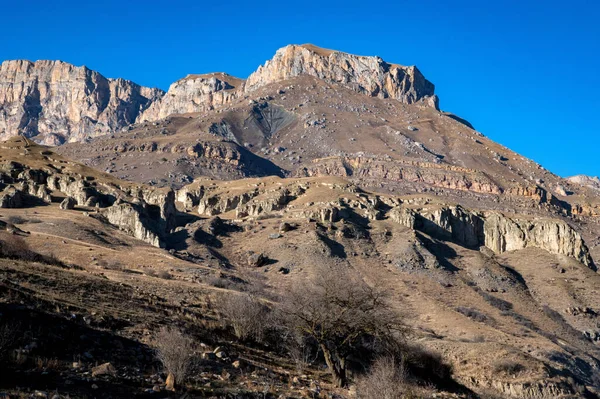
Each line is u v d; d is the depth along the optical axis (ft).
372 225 446.19
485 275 391.04
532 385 170.09
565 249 456.04
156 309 115.65
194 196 568.00
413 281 357.00
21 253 153.99
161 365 81.87
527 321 320.91
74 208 376.27
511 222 485.15
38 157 473.67
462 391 139.54
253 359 101.50
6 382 62.90
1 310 81.05
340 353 102.22
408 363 120.88
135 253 282.77
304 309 105.50
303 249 375.86
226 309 122.31
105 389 67.36
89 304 103.50
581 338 321.93
